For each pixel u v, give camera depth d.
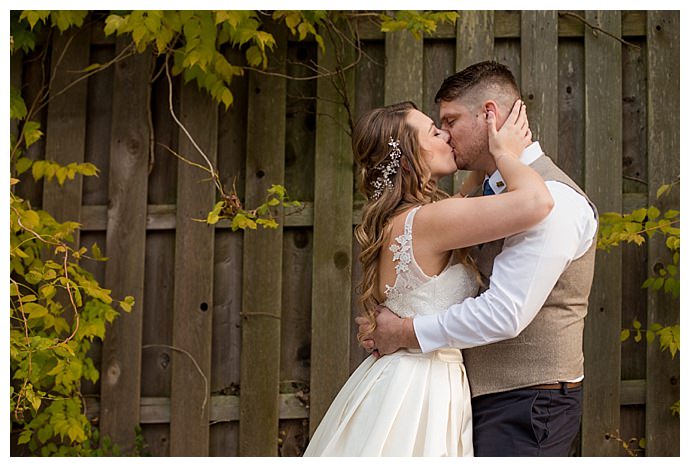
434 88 2.88
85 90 2.90
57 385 2.68
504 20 2.87
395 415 1.89
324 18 2.75
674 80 2.85
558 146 2.87
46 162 2.69
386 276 2.00
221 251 2.91
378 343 1.99
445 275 1.95
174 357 2.86
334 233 2.85
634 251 2.90
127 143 2.89
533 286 1.82
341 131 2.86
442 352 1.98
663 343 2.69
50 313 2.76
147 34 2.58
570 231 1.88
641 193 2.87
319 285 2.84
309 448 2.07
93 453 2.80
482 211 1.82
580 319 2.02
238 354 2.90
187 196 2.87
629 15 2.88
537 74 2.84
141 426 2.89
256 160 2.86
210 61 2.63
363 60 2.90
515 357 1.96
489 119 1.98
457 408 1.94
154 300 2.92
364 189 2.11
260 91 2.88
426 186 2.03
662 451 2.84
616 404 2.83
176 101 2.91
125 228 2.88
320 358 2.84
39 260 2.73
